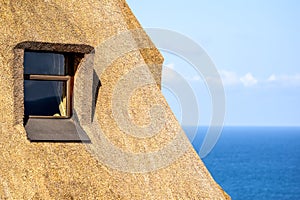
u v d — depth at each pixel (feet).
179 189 57.62
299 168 520.83
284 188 404.98
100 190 54.80
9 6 58.75
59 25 59.31
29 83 60.75
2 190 53.26
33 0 60.59
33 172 53.78
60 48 58.29
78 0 64.28
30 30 57.72
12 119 56.34
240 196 377.50
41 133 57.21
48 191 52.95
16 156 54.65
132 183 56.49
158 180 57.57
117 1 68.69
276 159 610.65
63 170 54.75
